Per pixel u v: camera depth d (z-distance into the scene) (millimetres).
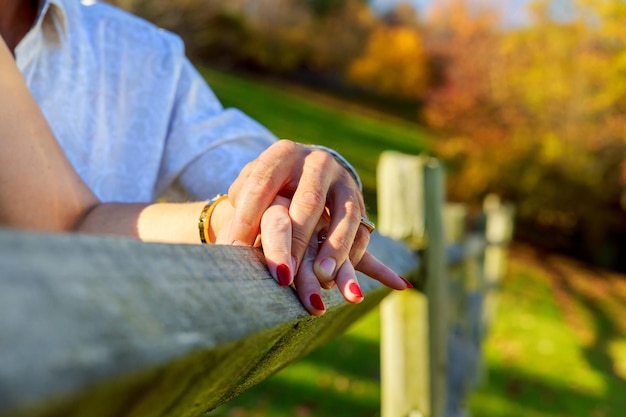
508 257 11914
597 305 9562
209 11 14648
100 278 234
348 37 29047
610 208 13250
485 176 13484
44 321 194
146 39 983
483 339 3936
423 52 28453
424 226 1825
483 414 4660
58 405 174
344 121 21297
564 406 5191
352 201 614
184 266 308
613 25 12812
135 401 219
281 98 21812
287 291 490
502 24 17656
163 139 972
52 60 863
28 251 212
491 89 13414
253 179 589
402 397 1812
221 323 288
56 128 870
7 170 646
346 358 4809
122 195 941
